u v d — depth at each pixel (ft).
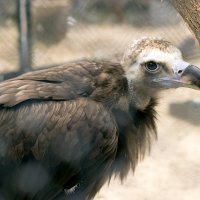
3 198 32.42
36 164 31.63
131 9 96.22
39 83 32.58
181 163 53.98
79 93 32.42
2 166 31.81
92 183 33.09
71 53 82.74
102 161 32.22
